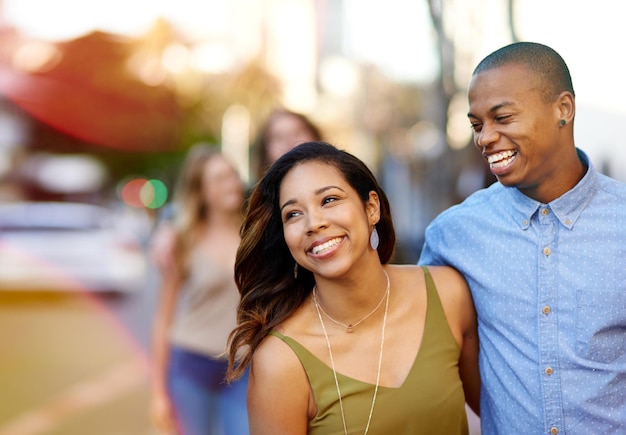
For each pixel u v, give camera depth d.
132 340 10.30
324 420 2.53
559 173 2.50
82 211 15.19
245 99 24.28
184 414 4.39
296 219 2.54
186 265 4.45
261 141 4.67
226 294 4.37
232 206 4.53
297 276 2.69
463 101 9.40
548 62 2.44
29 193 37.00
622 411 2.46
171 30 24.89
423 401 2.54
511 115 2.42
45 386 7.78
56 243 14.27
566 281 2.50
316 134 4.65
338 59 23.20
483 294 2.65
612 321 2.46
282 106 4.68
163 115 28.80
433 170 10.35
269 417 2.56
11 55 28.64
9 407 7.01
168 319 4.54
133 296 14.26
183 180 4.62
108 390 7.56
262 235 2.67
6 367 8.70
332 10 22.77
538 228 2.56
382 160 23.47
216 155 4.57
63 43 28.06
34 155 37.06
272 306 2.64
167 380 4.51
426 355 2.60
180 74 25.92
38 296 14.09
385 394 2.52
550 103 2.44
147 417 6.53
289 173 2.56
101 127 32.12
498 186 2.76
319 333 2.60
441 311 2.67
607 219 2.50
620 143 6.54
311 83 23.84
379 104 23.80
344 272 2.48
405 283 2.70
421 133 19.48
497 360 2.62
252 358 2.59
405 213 20.92
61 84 29.20
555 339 2.49
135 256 14.56
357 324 2.59
